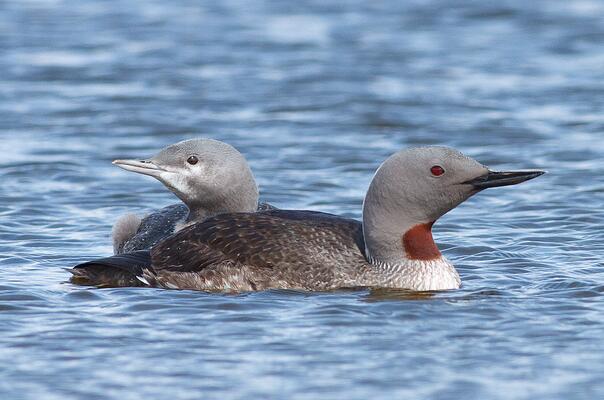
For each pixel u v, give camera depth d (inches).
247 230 479.5
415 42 1160.2
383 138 822.5
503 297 461.1
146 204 653.9
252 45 1138.0
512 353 394.3
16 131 832.9
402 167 468.8
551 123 854.5
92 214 629.9
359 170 732.7
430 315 434.0
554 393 362.0
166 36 1171.9
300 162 748.6
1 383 369.4
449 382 370.0
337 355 392.2
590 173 711.1
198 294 462.0
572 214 617.0
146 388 366.0
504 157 761.6
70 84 984.3
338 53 1107.9
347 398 358.6
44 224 604.7
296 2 1346.0
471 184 466.3
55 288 472.7
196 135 829.2
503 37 1177.4
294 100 935.0
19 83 984.3
